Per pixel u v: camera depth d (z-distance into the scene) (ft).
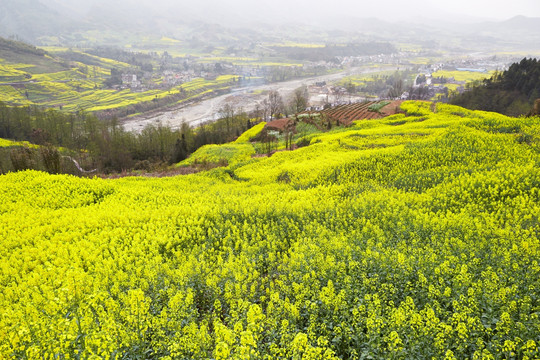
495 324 27.37
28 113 469.98
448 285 34.22
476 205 61.21
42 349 25.16
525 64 441.68
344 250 43.98
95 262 51.67
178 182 134.51
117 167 282.56
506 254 38.09
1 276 48.67
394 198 72.43
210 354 27.17
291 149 199.93
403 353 23.77
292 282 37.06
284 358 23.97
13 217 75.66
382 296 32.24
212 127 421.59
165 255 55.62
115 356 24.94
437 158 101.14
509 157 90.99
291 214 69.87
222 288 38.75
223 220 69.92
